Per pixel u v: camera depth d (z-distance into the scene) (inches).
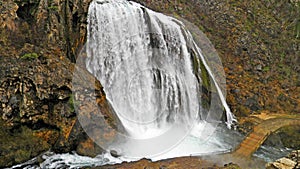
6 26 514.3
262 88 697.6
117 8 581.3
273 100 681.0
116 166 451.5
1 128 458.6
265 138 556.7
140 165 457.1
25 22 532.4
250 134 566.6
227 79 690.2
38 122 479.8
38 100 479.2
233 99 658.8
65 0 560.7
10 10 522.9
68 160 463.8
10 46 506.3
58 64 507.2
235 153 511.2
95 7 565.6
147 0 743.7
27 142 464.8
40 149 468.8
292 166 472.1
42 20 535.2
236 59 733.9
